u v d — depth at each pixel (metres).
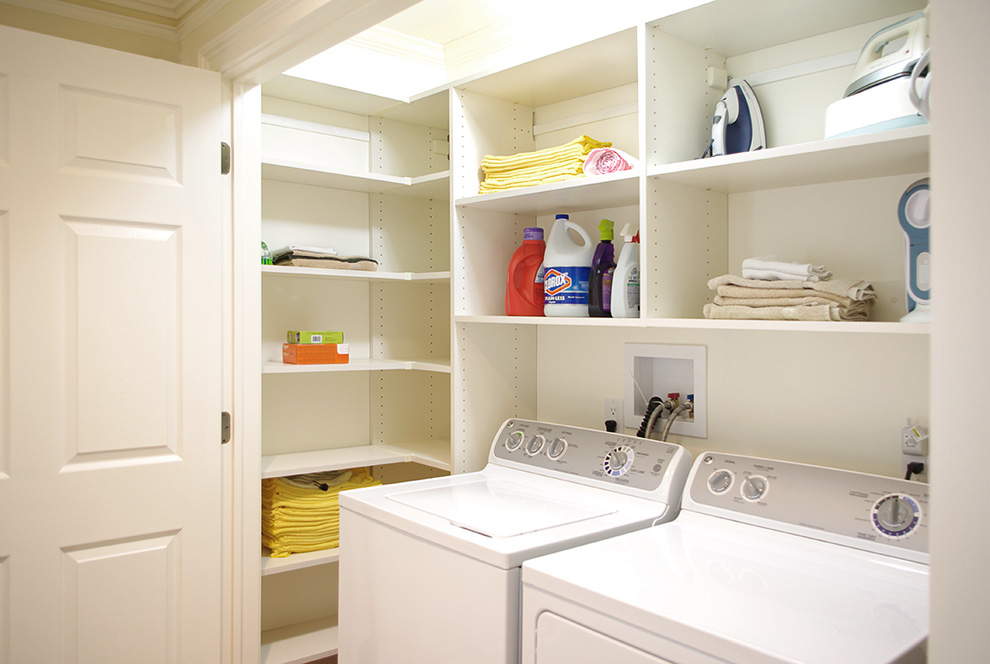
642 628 1.16
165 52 2.19
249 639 2.09
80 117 1.77
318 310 2.57
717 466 1.69
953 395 0.65
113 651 1.82
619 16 2.07
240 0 1.87
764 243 1.84
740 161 1.51
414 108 2.54
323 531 2.33
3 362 1.68
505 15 2.39
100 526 1.80
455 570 1.50
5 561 1.68
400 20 2.44
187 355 1.92
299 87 2.32
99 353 1.80
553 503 1.79
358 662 1.82
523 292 2.25
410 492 1.90
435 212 2.87
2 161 1.67
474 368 2.29
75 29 2.05
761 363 1.83
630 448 1.88
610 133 2.21
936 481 0.66
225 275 2.04
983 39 0.62
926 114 1.05
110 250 1.81
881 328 1.31
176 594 1.92
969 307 0.63
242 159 2.06
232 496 2.06
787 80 1.78
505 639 1.39
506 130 2.37
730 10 1.58
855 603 1.19
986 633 0.62
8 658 1.69
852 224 1.67
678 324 1.63
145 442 1.87
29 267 1.70
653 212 1.70
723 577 1.31
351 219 2.64
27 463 1.71
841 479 1.50
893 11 1.57
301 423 2.54
